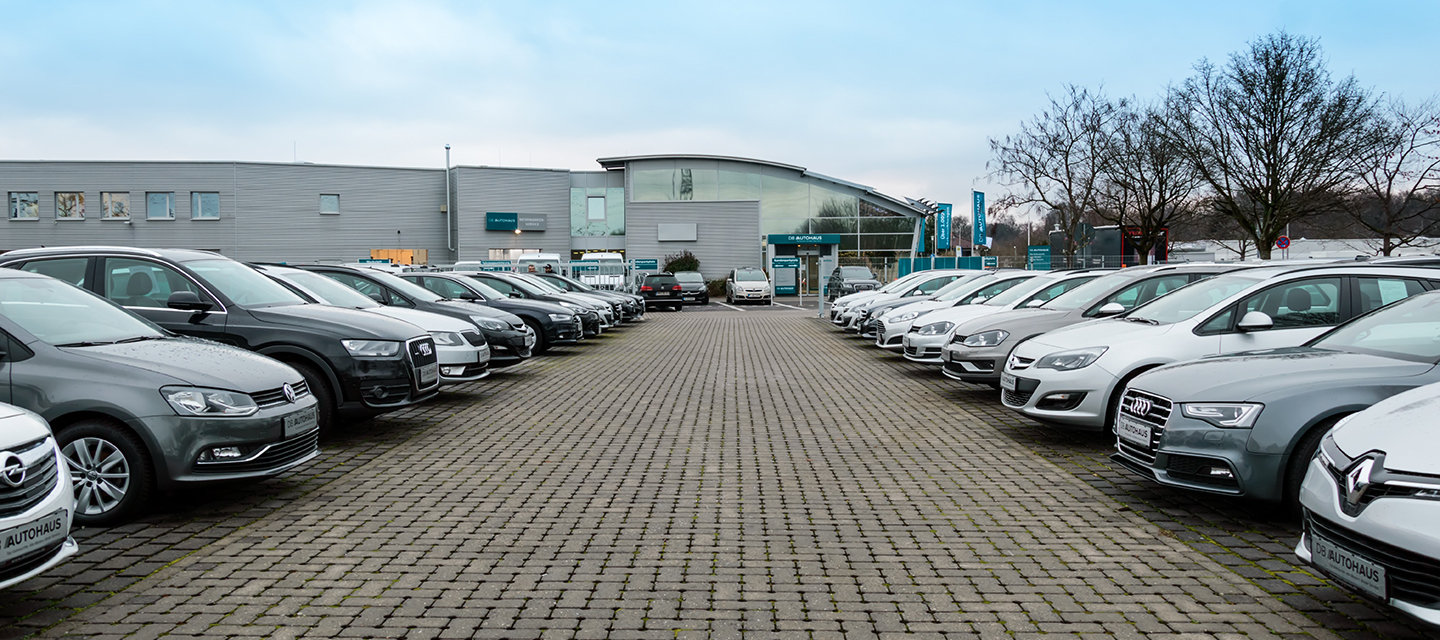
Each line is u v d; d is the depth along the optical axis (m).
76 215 42.22
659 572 4.32
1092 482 6.21
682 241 46.62
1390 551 3.14
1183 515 5.31
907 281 21.50
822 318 28.92
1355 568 3.29
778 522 5.23
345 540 4.84
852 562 4.48
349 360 7.49
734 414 9.39
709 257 46.84
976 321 10.07
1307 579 4.17
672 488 6.09
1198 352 7.00
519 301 16.14
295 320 7.64
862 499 5.78
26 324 5.31
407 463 6.89
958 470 6.63
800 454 7.27
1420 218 23.62
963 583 4.16
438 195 46.03
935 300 15.40
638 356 16.08
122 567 4.36
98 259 7.76
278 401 5.53
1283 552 4.59
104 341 5.50
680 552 4.65
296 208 43.69
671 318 29.50
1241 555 4.55
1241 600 3.91
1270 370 5.15
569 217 47.00
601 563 4.46
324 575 4.26
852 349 17.34
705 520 5.28
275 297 8.29
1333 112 21.92
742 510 5.50
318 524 5.15
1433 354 5.00
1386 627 3.59
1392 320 5.51
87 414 5.06
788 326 24.88
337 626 3.62
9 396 4.98
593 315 18.69
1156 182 27.91
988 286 14.85
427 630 3.59
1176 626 3.62
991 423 8.73
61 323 5.52
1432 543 2.99
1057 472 6.53
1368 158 21.91
